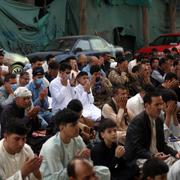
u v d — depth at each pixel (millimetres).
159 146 6609
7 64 14281
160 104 6488
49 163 5566
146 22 22016
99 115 8500
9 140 5266
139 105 7750
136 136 6473
